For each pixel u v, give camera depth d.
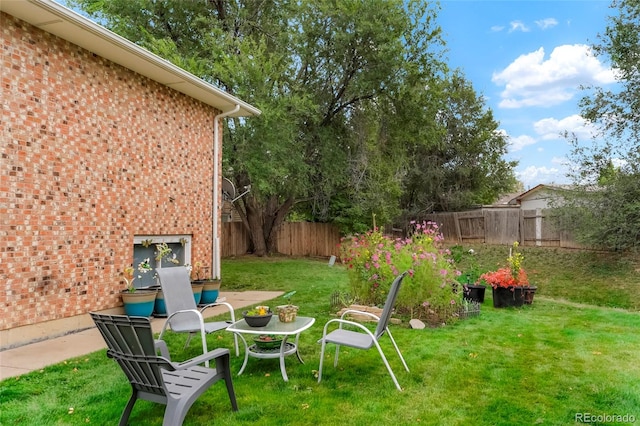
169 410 2.85
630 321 7.16
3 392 3.72
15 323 5.18
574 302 9.42
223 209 20.53
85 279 6.16
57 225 5.75
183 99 8.31
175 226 8.04
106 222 6.53
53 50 5.71
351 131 17.70
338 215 19.27
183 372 3.36
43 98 5.57
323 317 7.21
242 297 9.41
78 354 4.90
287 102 13.12
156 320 6.96
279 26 16.08
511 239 16.44
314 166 16.91
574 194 11.38
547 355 5.07
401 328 6.49
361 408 3.53
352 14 14.62
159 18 14.31
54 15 5.17
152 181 7.48
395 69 14.99
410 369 4.54
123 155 6.86
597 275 11.01
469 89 24.08
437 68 15.72
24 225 5.30
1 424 3.14
